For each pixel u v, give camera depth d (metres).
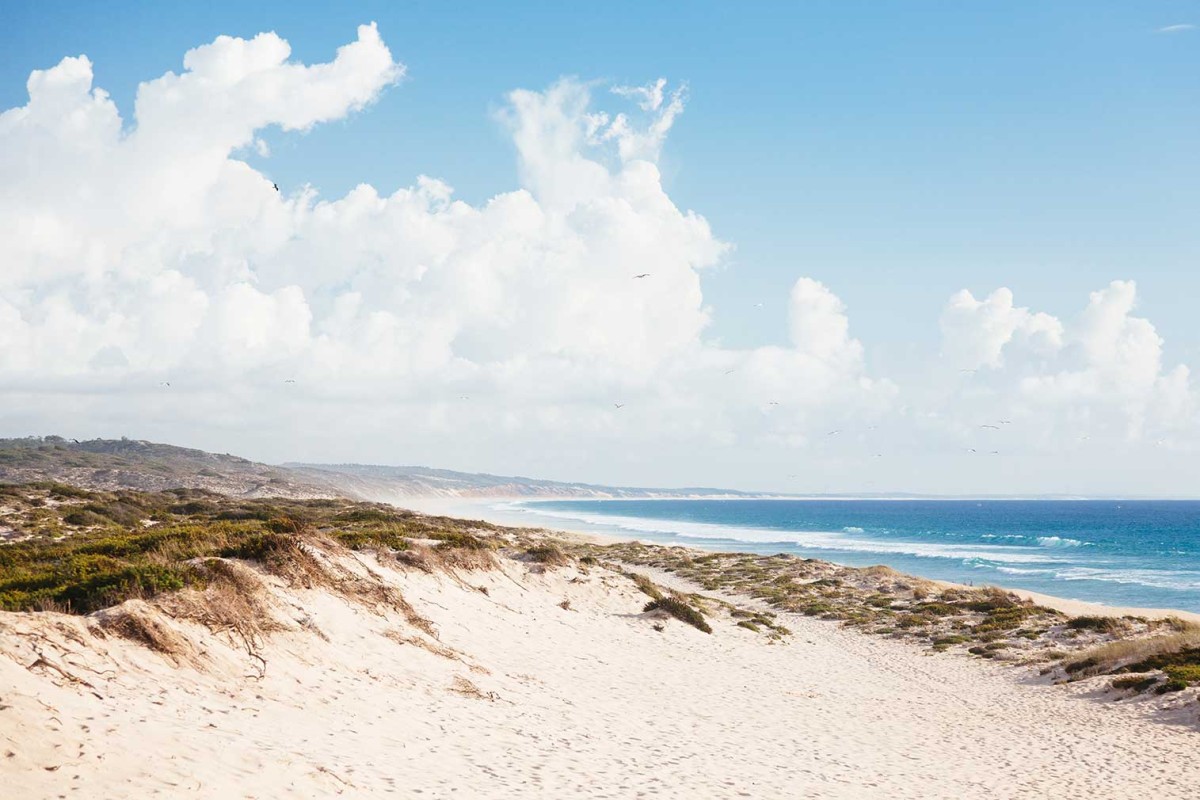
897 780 14.84
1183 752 18.38
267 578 17.64
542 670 20.73
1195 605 57.28
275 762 9.61
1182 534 150.75
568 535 96.88
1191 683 23.28
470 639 21.53
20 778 7.13
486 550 31.53
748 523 194.38
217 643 13.46
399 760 11.20
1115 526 183.12
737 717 19.16
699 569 60.34
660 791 11.86
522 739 13.80
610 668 22.83
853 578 54.69
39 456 135.50
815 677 26.62
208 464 182.00
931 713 22.47
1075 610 47.53
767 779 13.60
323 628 16.72
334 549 21.61
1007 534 149.75
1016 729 20.78
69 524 49.81
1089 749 18.69
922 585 51.56
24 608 13.26
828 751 16.70
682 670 24.53
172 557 19.39
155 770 8.23
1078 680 26.52
